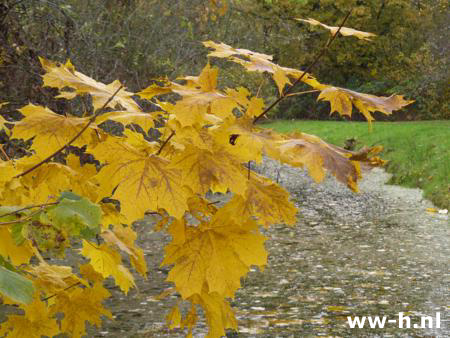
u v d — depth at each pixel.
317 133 28.45
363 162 1.69
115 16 11.47
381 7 41.19
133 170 1.71
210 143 1.70
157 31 12.26
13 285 1.25
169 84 1.82
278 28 17.39
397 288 7.19
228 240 1.82
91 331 5.62
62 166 2.07
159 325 5.79
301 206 13.62
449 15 37.41
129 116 1.83
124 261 7.94
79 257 7.73
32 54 9.31
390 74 42.06
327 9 39.56
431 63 37.91
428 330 5.78
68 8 9.47
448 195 13.48
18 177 2.00
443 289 7.15
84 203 1.43
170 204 1.69
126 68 11.35
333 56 42.28
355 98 1.85
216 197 11.45
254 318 6.05
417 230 10.74
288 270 7.97
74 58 9.82
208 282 1.80
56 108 9.33
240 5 15.42
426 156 18.14
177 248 1.82
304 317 6.11
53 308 2.43
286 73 1.89
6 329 2.32
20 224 1.48
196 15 13.65
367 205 13.70
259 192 1.81
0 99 9.11
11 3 8.77
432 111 39.00
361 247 9.39
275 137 1.76
